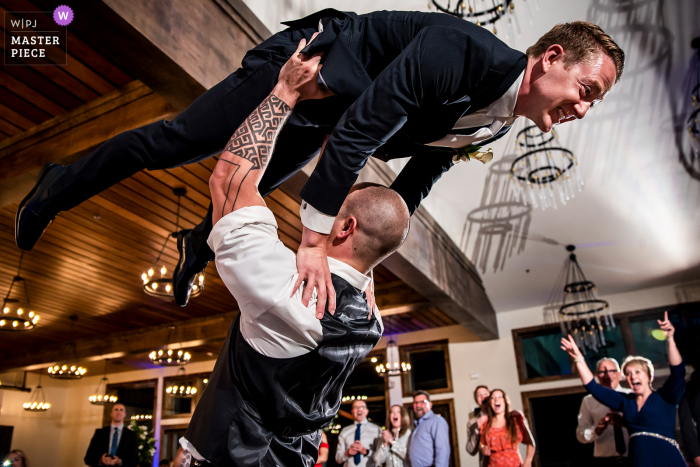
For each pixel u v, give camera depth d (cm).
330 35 107
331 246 98
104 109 377
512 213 723
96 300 810
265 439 89
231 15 324
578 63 102
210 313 884
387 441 570
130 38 256
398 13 113
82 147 377
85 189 115
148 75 284
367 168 492
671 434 342
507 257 804
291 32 120
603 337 820
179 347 936
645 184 656
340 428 1077
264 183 133
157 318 907
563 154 594
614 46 103
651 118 582
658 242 759
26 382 1218
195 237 137
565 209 709
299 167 132
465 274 785
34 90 375
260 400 89
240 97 114
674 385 346
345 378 99
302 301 87
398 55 101
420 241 611
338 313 91
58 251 638
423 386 1016
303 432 95
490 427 485
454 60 97
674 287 877
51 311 854
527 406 909
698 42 508
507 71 101
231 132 116
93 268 693
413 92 95
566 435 905
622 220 721
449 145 125
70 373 972
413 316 922
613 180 657
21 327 655
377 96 94
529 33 498
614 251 786
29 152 404
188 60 281
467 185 684
